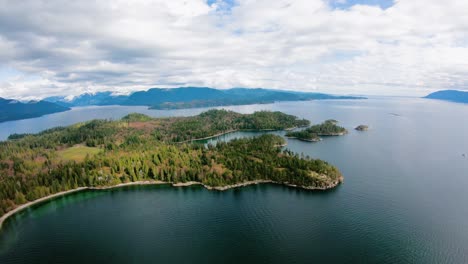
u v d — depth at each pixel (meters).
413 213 195.00
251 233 174.50
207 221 190.62
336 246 159.25
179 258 151.75
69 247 164.25
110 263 149.12
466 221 183.62
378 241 163.25
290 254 153.12
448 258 148.62
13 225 192.00
